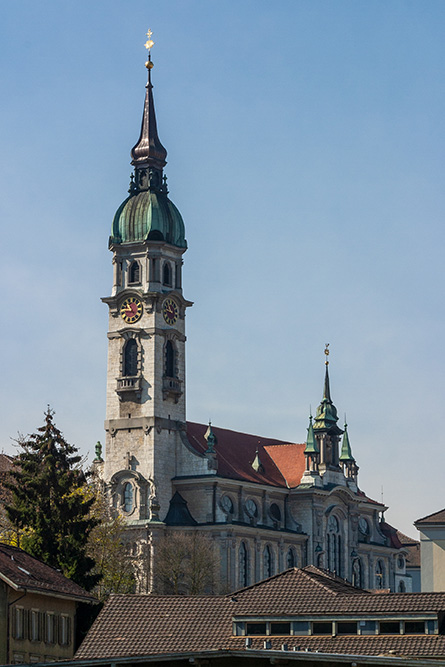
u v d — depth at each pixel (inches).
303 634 3555.6
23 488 6181.1
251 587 3806.6
